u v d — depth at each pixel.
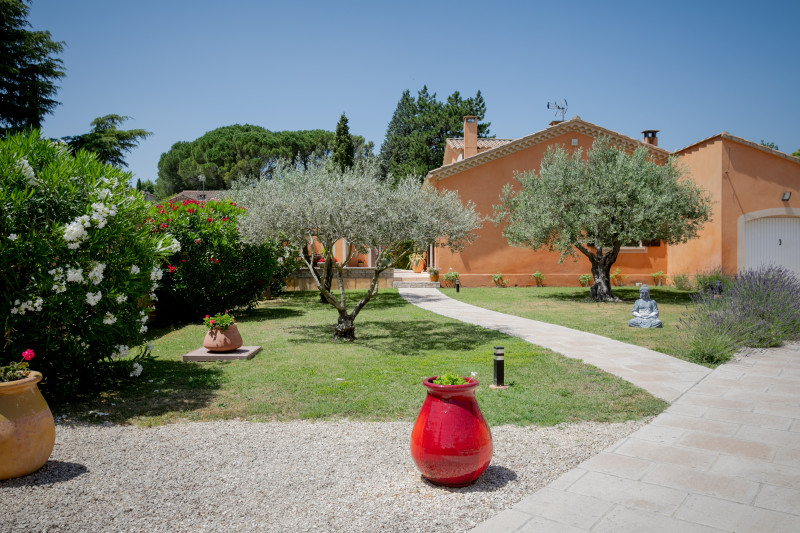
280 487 4.05
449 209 11.62
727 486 4.08
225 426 5.58
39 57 24.41
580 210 17.30
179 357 9.05
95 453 4.78
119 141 25.92
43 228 6.18
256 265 14.60
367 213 9.48
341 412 6.04
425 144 41.53
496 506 3.74
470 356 9.02
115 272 6.72
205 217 13.67
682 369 8.09
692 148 21.45
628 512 3.65
